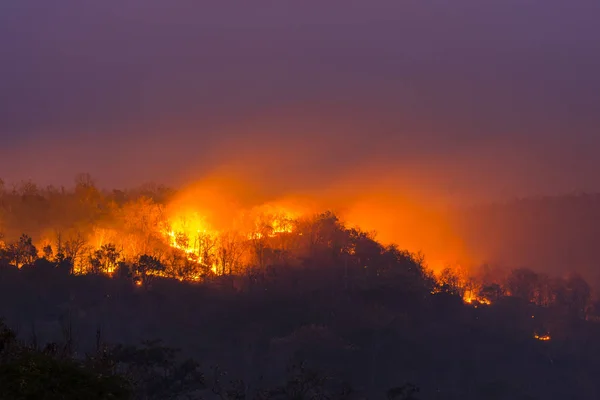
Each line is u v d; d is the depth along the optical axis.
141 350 142.50
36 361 44.81
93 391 44.91
